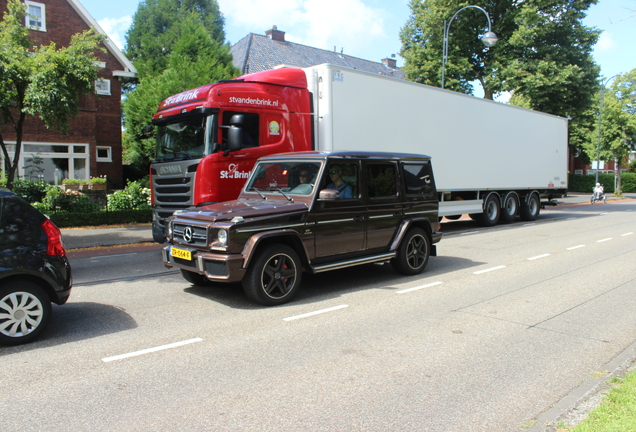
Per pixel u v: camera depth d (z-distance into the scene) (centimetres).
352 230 676
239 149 830
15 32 1298
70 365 421
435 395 363
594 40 2702
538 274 810
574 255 1002
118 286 732
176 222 631
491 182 1517
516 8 2708
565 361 432
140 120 2252
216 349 460
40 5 2164
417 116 1213
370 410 339
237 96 865
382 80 1102
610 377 385
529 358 438
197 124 850
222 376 397
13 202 469
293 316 564
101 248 1150
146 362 428
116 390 371
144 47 3397
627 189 4800
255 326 528
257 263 582
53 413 335
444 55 1934
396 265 771
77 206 1514
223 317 562
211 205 662
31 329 474
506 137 1579
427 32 2811
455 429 314
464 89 2828
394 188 739
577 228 1516
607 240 1228
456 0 2664
